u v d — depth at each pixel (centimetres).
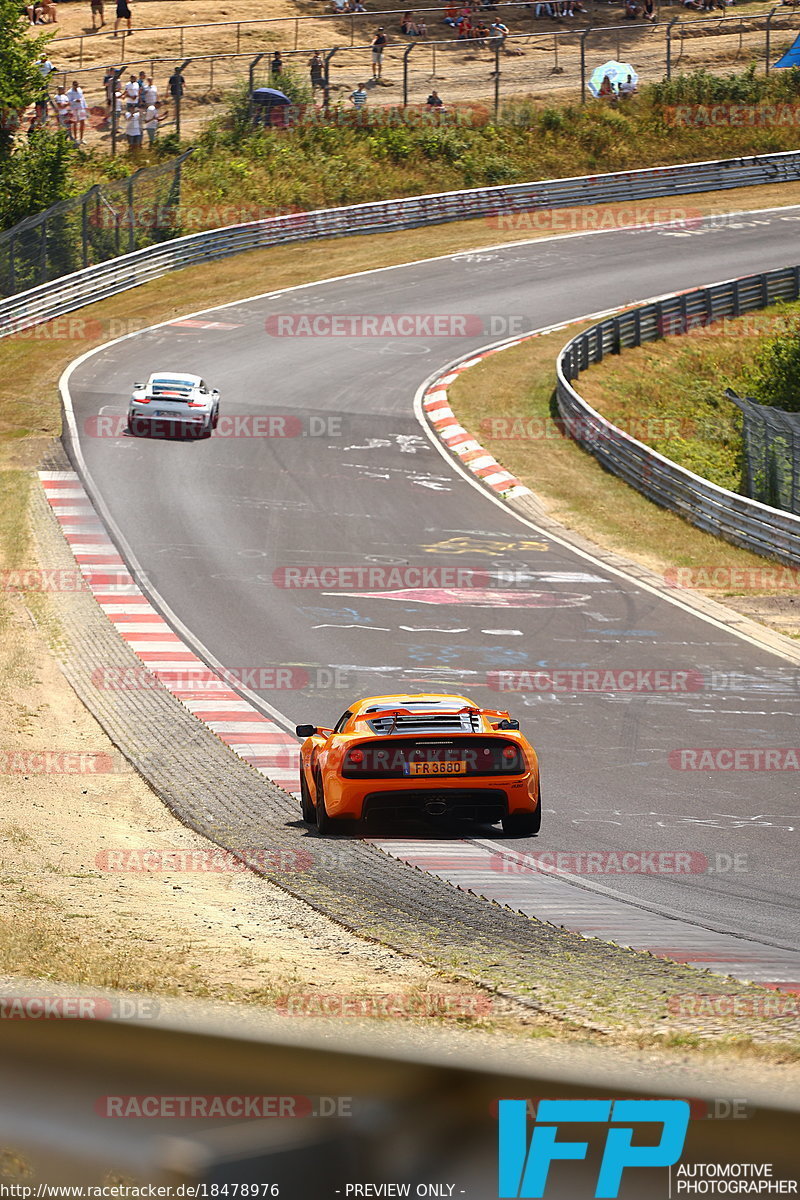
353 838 4784
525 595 9819
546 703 7338
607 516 12081
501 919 3559
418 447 13875
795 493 12256
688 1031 2214
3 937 3008
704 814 5253
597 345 16925
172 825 5062
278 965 2959
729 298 19225
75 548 10538
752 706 7300
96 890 3822
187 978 2736
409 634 8806
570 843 4769
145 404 13688
